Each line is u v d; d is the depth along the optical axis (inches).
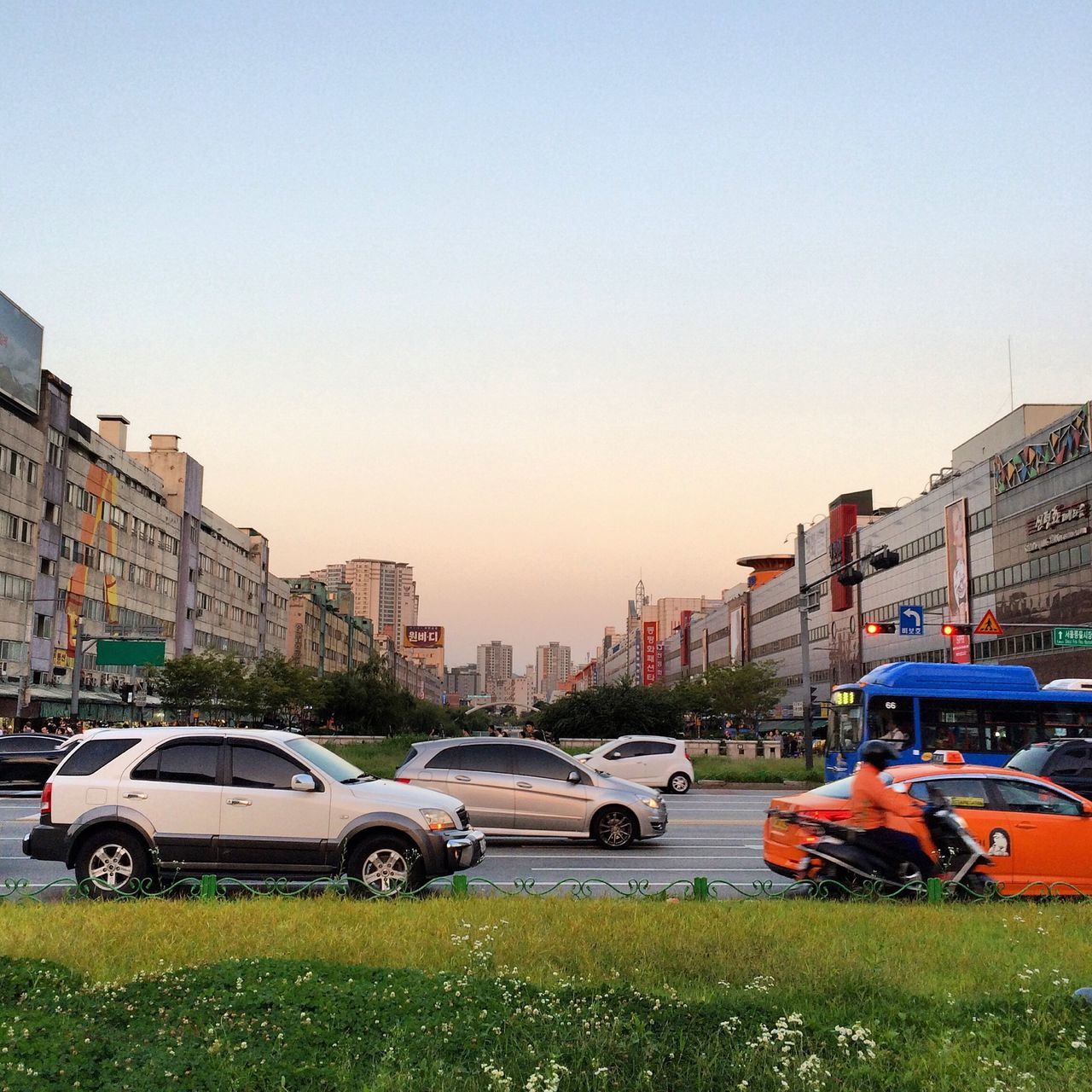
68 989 294.0
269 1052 238.7
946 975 335.3
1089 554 2367.1
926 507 3223.4
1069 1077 230.2
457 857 502.3
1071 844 525.0
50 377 2652.6
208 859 493.4
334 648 6884.8
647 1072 223.9
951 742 1023.0
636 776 1407.5
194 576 3917.3
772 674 3713.1
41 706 2536.9
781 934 392.5
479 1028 257.8
